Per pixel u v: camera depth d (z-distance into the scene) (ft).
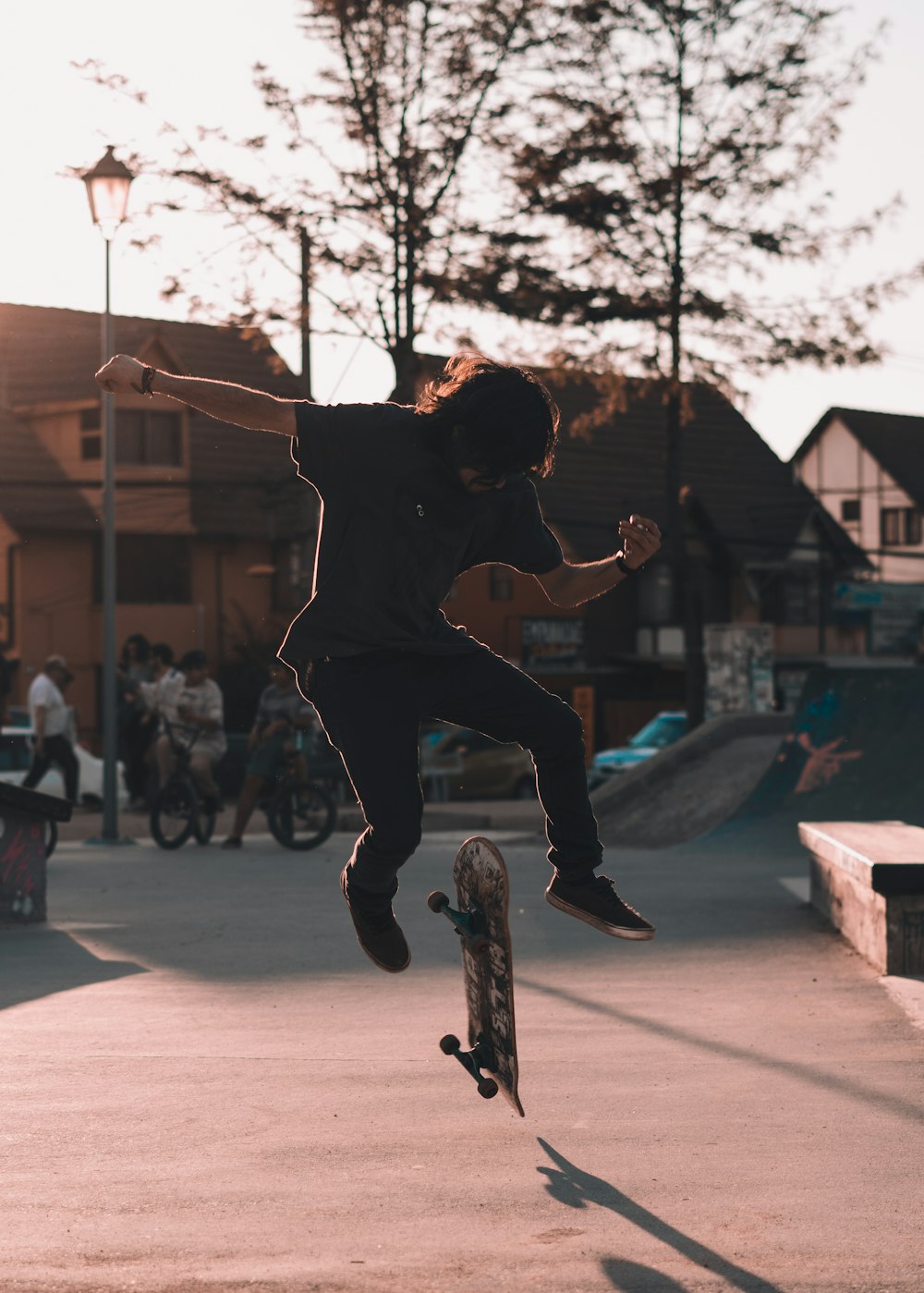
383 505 11.81
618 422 160.04
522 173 75.25
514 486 12.39
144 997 21.91
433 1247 11.44
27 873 29.78
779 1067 17.25
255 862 42.93
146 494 128.47
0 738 71.41
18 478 127.13
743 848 44.55
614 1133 14.57
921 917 23.20
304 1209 12.34
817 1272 10.89
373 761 12.05
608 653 155.12
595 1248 11.41
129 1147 14.15
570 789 12.75
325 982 23.27
